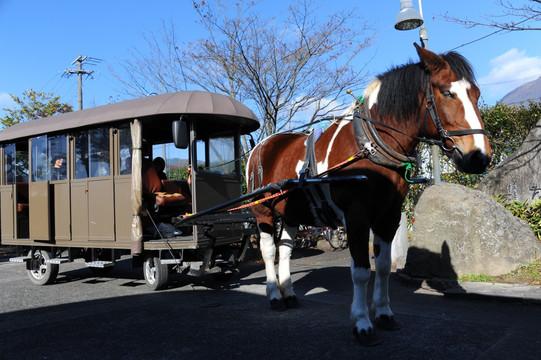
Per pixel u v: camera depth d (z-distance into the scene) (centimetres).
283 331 437
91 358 388
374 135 378
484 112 1197
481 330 405
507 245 608
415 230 650
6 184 912
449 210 624
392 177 372
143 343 422
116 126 725
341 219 411
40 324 513
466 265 606
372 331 376
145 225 729
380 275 420
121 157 718
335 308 521
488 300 511
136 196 678
